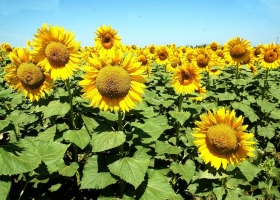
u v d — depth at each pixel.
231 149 0.83
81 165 1.11
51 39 0.98
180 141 1.21
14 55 1.04
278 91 1.65
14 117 1.15
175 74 1.16
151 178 0.91
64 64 0.99
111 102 0.80
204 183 0.96
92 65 0.79
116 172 0.78
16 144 0.68
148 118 0.97
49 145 0.84
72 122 1.01
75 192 1.09
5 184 0.62
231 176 0.91
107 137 0.76
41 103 1.11
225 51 1.82
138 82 0.80
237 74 1.74
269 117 1.62
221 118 0.85
